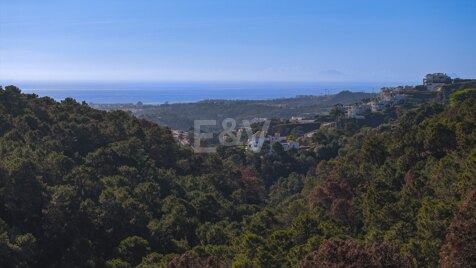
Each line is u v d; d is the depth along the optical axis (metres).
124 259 37.16
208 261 27.52
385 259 17.83
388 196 37.47
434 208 29.31
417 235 28.88
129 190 46.78
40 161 42.75
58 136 53.94
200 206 52.38
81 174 43.28
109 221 40.31
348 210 41.69
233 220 52.91
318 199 47.62
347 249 18.08
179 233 43.44
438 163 41.84
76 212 37.75
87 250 35.69
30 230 36.22
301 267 18.91
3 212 36.03
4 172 36.38
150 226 42.72
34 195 36.84
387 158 53.44
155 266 31.86
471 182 30.78
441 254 20.45
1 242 30.41
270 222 45.28
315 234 32.03
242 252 31.31
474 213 19.09
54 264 34.66
